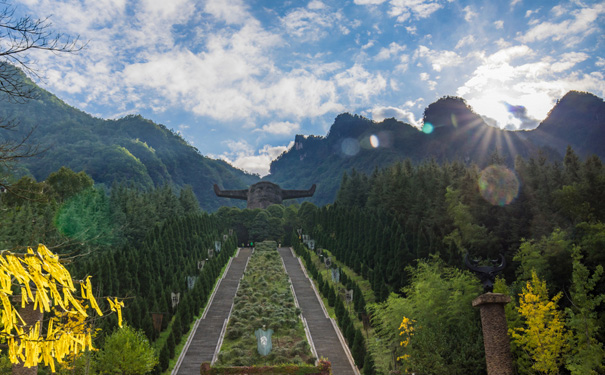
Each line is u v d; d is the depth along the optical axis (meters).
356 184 125.75
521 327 33.59
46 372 33.78
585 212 57.81
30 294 6.71
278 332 56.47
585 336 30.89
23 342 6.81
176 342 52.56
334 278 67.56
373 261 77.50
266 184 155.00
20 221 46.19
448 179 90.31
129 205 96.75
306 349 50.38
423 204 86.62
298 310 62.66
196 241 90.81
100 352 39.12
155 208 109.69
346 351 50.84
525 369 33.06
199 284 66.81
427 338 37.66
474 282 43.31
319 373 38.03
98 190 90.75
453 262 59.72
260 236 127.75
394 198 97.00
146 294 61.31
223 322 60.69
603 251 43.62
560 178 76.56
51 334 7.04
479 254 64.00
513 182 73.81
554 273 46.62
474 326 38.03
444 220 75.69
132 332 42.25
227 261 96.19
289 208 135.62
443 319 40.22
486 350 24.22
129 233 87.25
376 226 81.12
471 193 77.94
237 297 69.50
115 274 56.09
